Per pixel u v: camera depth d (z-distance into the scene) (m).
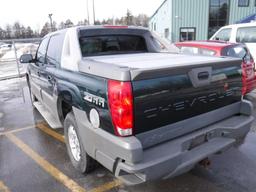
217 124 2.85
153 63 2.66
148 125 2.28
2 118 5.75
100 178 3.12
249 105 3.06
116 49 4.11
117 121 2.19
